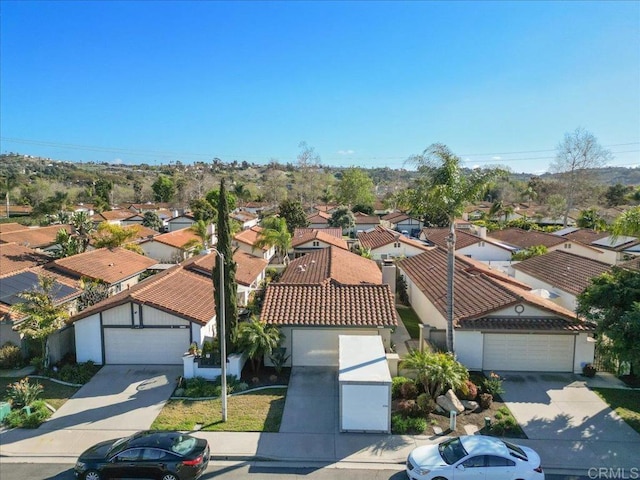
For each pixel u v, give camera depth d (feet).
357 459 46.47
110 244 136.15
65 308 78.43
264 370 68.39
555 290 95.91
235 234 157.99
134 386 63.10
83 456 43.06
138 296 70.13
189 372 64.18
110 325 70.33
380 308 71.46
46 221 224.33
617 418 54.24
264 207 356.59
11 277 83.82
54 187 363.97
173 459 41.96
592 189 253.85
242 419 54.03
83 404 58.03
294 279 96.89
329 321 68.44
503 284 79.46
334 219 246.27
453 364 58.65
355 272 101.65
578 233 175.83
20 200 333.21
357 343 62.28
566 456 46.78
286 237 149.69
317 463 45.93
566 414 55.26
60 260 97.60
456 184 65.41
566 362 67.41
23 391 55.83
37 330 64.95
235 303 64.85
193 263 97.45
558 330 65.41
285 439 49.98
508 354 67.77
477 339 67.41
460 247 148.25
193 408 56.75
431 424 52.90
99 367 69.82
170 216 294.46
